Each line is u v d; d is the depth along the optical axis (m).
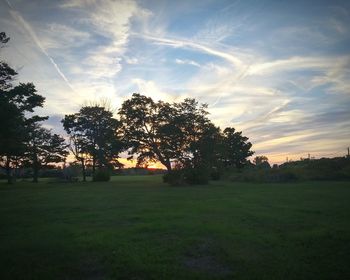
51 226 11.52
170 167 46.34
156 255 7.80
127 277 6.50
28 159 60.78
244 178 51.41
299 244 8.75
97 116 66.12
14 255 7.92
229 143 72.50
